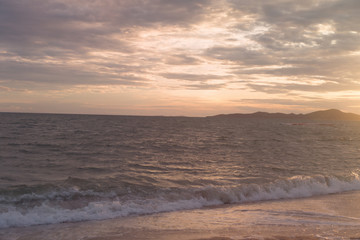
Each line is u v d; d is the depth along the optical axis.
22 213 8.01
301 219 8.19
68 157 18.19
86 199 9.51
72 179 11.80
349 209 9.55
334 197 11.56
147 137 35.81
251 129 68.75
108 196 9.91
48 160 16.78
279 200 10.94
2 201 8.70
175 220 8.02
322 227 7.39
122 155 19.92
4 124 52.19
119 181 11.89
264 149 26.44
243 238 6.50
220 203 10.30
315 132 63.62
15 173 13.02
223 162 18.31
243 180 13.20
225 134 47.09
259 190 11.64
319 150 27.14
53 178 12.31
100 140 29.44
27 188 9.97
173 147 25.88
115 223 7.70
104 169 14.70
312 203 10.41
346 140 41.62
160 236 6.61
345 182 14.02
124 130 48.34
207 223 7.73
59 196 9.52
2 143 23.66
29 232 6.85
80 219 7.96
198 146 27.38
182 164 17.19
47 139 28.44
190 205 9.77
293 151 25.52
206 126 77.88
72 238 6.48
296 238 6.49
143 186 11.29
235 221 7.94
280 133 55.06
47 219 7.76
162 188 11.16
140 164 16.59
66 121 77.50
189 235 6.71
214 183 12.46
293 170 16.11
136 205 9.30
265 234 6.78
